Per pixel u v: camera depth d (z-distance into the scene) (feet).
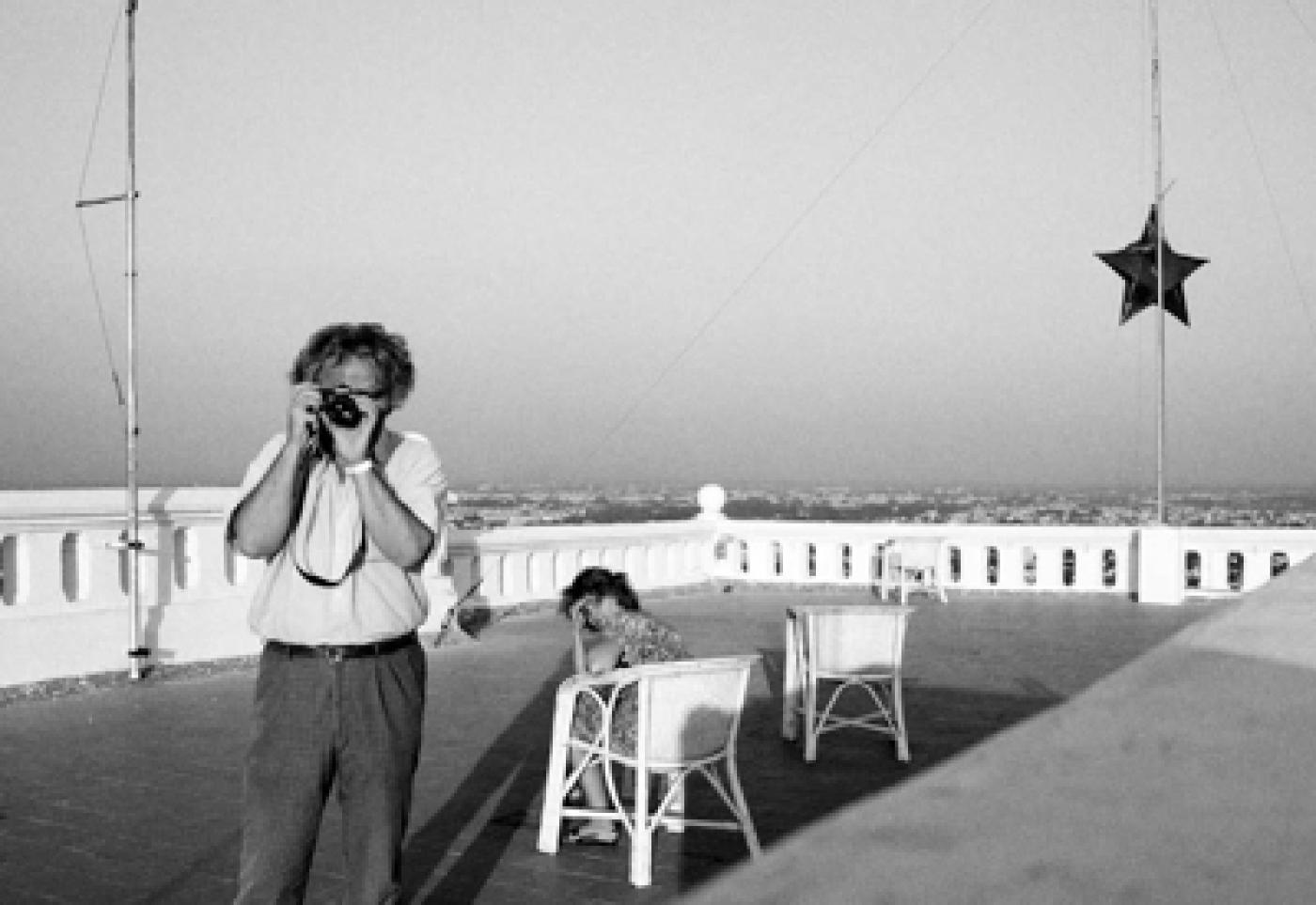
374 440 11.25
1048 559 66.80
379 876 11.52
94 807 21.80
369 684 11.33
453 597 47.67
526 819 21.43
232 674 37.24
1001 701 33.55
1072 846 1.65
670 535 66.33
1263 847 1.62
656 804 22.35
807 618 26.58
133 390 36.01
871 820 1.86
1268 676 2.36
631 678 18.24
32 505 33.55
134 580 35.65
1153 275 62.34
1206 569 63.36
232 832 20.27
